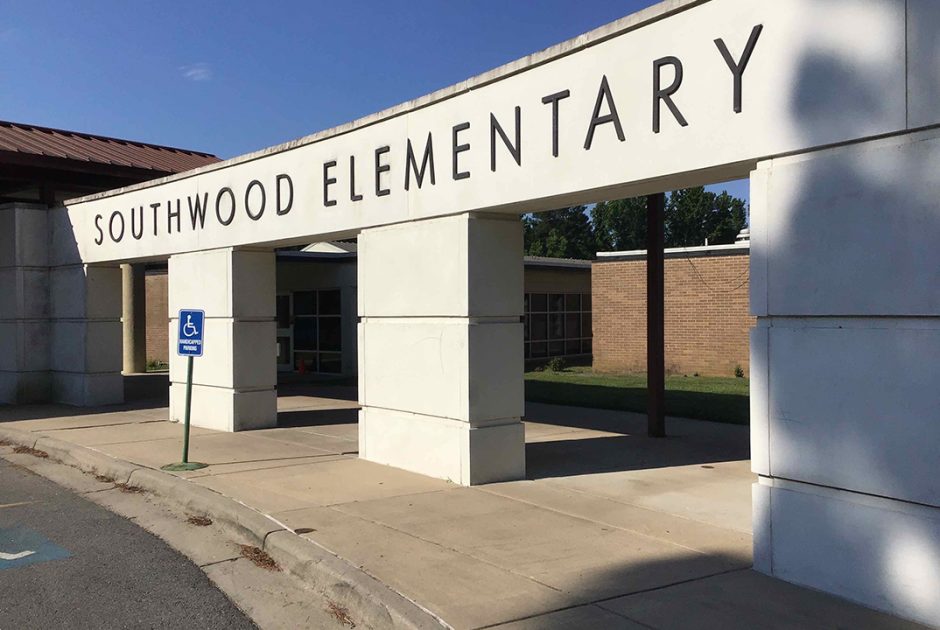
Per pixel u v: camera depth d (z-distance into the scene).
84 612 5.31
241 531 6.98
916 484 4.69
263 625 5.13
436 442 8.76
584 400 16.42
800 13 5.33
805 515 5.27
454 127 8.48
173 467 9.33
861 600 4.95
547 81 7.46
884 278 4.85
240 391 12.40
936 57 4.60
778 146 5.46
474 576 5.49
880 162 4.89
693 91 6.12
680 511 7.29
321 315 24.92
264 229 11.45
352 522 6.88
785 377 5.38
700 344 22.56
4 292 16.77
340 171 10.12
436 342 8.74
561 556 5.94
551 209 8.30
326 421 13.58
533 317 29.12
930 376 4.64
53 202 17.20
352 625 5.10
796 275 5.32
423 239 8.93
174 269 13.45
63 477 9.66
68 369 16.33
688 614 4.81
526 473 9.05
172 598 5.57
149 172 17.33
